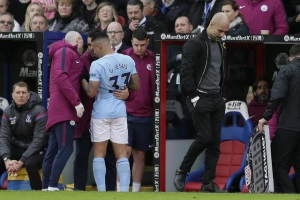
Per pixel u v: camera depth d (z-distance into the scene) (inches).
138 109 1544.0
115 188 1473.9
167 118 1551.4
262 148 1439.5
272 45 1620.3
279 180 1454.2
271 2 1619.1
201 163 1581.0
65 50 1382.9
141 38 1529.3
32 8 1748.3
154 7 1702.8
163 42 1524.4
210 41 1440.7
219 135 1461.6
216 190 1475.1
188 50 1434.5
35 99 1547.7
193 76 1445.6
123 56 1368.1
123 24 1721.2
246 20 1621.6
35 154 1513.3
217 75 1451.8
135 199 1092.5
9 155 1533.0
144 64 1550.2
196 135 1477.6
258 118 1567.4
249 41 1507.1
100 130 1362.0
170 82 1552.7
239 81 1626.5
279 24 1622.8
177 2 1723.7
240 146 1550.2
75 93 1373.0
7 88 1696.6
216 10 1630.2
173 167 1555.1
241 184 1504.7
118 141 1368.1
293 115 1439.5
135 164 1557.6
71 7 1736.0
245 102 1609.3
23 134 1550.2
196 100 1435.8
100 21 1694.1
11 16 1744.6
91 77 1352.1
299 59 1445.6
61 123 1386.6
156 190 1537.9
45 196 1132.5
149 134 1555.1
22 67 1686.8
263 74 1624.0
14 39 1563.7
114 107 1360.7
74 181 1462.8
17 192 1206.9
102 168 1364.4
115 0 1798.7
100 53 1364.4
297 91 1435.8
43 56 1553.9
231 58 1620.3
